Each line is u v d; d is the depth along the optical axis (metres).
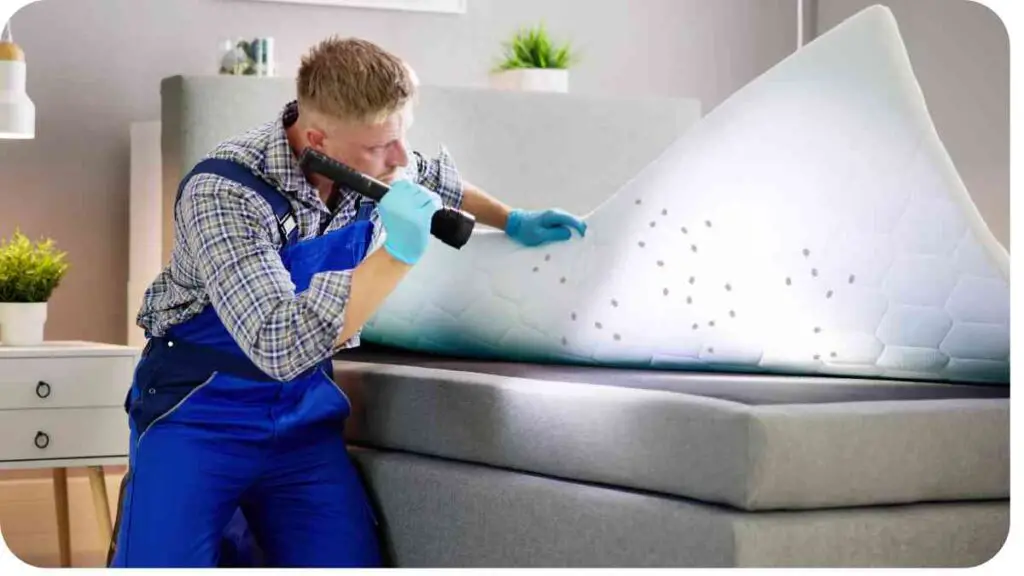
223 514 2.26
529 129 3.55
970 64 3.97
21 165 3.95
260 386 2.24
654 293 2.39
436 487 2.26
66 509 3.36
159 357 2.27
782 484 1.83
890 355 2.26
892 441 1.92
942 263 2.21
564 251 2.52
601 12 4.54
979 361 2.21
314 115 2.16
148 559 2.17
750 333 2.32
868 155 2.28
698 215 2.39
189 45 4.08
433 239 2.66
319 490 2.31
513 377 2.24
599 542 1.99
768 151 2.35
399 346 2.76
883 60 2.30
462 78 4.36
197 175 2.16
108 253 4.03
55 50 3.97
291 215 2.21
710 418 1.87
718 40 4.70
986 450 2.00
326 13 4.21
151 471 2.20
